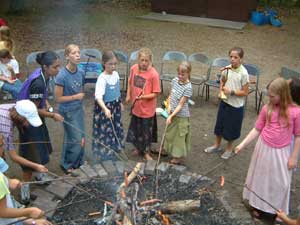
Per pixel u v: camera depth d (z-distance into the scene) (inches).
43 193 179.6
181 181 193.3
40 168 164.1
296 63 424.2
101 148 212.7
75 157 203.5
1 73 272.8
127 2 666.2
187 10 602.2
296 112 164.1
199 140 255.4
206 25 562.6
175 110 203.9
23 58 395.5
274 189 172.2
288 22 592.4
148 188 187.5
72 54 185.2
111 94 204.8
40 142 178.1
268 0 660.7
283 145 168.1
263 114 172.1
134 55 329.4
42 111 179.8
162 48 457.4
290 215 182.7
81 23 545.6
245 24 573.3
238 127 225.3
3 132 156.6
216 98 325.4
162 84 339.3
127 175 184.2
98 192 183.3
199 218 170.2
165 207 167.0
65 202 177.5
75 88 191.9
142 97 207.3
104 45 459.2
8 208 118.8
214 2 585.6
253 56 442.0
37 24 529.0
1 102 292.8
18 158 161.5
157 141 246.5
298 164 226.5
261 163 172.7
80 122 200.1
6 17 548.4
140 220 154.6
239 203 187.6
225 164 226.2
